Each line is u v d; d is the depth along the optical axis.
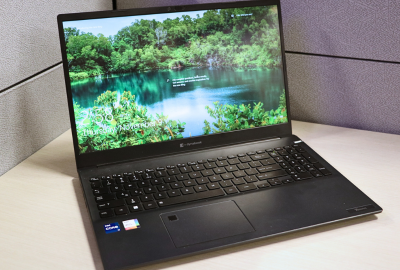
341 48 0.79
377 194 0.60
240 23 0.72
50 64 0.75
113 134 0.66
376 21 0.74
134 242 0.49
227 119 0.72
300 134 0.81
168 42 0.69
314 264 0.46
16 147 0.69
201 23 0.70
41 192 0.61
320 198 0.58
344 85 0.81
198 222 0.53
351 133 0.81
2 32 0.63
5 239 0.51
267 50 0.74
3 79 0.64
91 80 0.65
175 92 0.69
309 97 0.86
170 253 0.47
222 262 0.47
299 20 0.81
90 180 0.61
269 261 0.47
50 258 0.48
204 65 0.71
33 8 0.69
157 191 0.59
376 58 0.76
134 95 0.67
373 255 0.48
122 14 0.66
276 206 0.56
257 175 0.63
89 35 0.65
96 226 0.52
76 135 0.64
